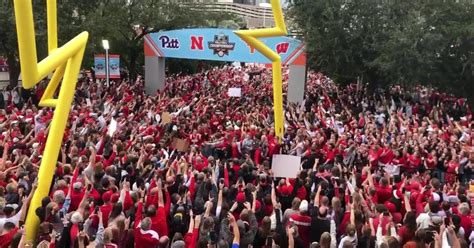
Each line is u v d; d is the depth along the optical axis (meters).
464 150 17.61
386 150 16.83
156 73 33.81
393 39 31.77
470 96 33.69
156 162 13.71
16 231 8.69
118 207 9.27
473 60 31.30
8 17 29.05
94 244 8.28
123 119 20.27
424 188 12.00
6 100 27.19
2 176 11.24
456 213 10.53
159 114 22.14
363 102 31.77
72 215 8.98
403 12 33.97
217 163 13.79
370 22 34.28
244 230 9.16
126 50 42.53
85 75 38.78
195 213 10.63
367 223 9.74
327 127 21.47
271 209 10.48
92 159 12.27
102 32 35.22
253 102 29.86
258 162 16.72
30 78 10.09
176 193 10.95
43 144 14.80
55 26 11.24
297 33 36.81
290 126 21.97
